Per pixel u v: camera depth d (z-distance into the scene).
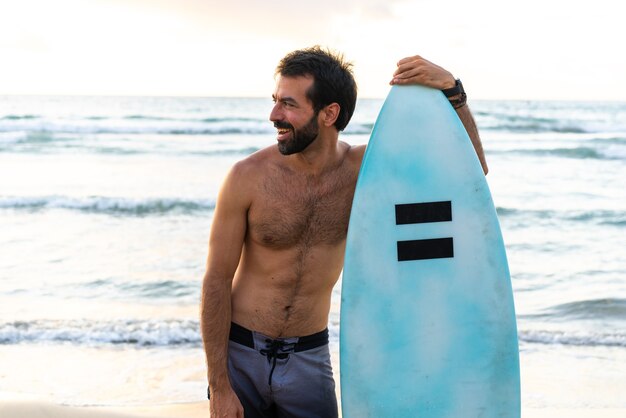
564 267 9.51
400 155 2.87
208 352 2.73
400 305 2.85
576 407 4.93
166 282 8.32
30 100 37.75
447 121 2.91
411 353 2.85
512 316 2.89
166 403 4.87
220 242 2.71
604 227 12.23
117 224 12.11
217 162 19.45
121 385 5.23
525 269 9.38
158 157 20.05
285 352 2.78
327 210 2.77
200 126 26.05
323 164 2.73
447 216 2.88
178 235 11.17
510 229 12.08
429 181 2.88
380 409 2.85
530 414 4.69
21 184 15.90
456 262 2.88
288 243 2.71
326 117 2.63
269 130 25.72
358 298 2.83
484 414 2.87
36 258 9.52
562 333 6.68
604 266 9.58
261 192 2.67
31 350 6.01
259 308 2.76
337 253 2.86
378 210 2.83
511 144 22.38
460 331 2.86
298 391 2.82
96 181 16.36
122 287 8.10
